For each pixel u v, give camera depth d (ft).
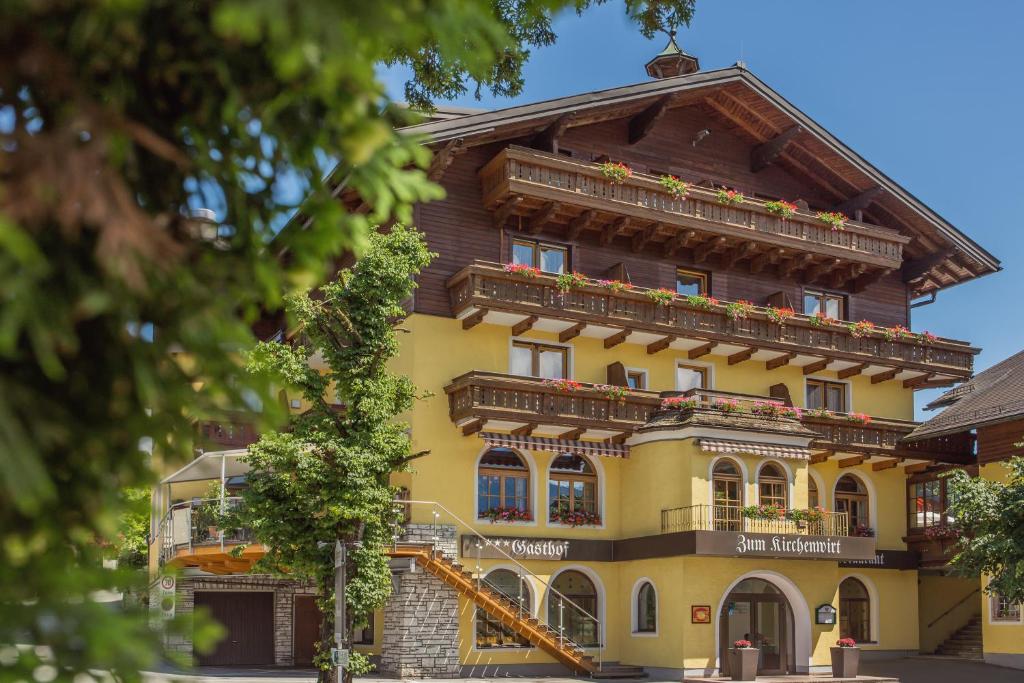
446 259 96.17
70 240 8.63
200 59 9.51
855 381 116.16
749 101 109.70
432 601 89.45
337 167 10.67
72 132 8.26
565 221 101.24
